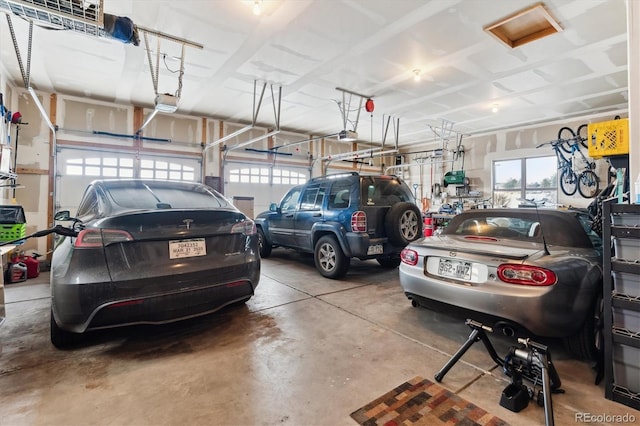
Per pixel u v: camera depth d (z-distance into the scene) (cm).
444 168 1046
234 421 158
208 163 769
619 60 453
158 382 191
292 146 930
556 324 194
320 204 470
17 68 475
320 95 604
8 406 167
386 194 448
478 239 270
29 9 229
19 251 518
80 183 609
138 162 672
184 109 700
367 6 326
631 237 170
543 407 170
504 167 902
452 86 557
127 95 602
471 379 197
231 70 486
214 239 252
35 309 325
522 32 386
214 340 249
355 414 164
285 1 316
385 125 820
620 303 174
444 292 236
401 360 220
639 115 202
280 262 575
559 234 245
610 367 176
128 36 277
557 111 709
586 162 749
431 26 363
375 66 471
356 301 347
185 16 341
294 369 207
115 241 210
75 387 184
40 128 573
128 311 210
